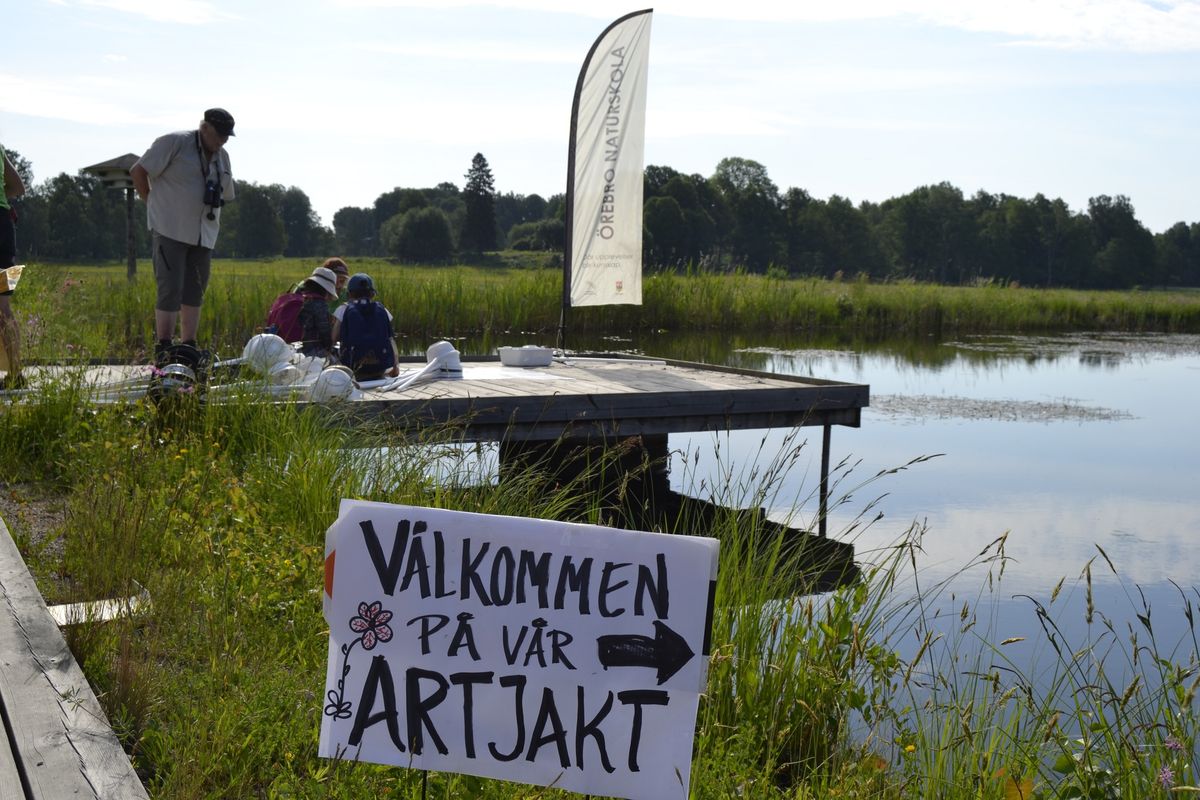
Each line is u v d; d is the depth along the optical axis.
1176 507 9.41
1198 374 19.80
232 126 8.38
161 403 7.21
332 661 2.66
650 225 111.31
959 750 3.79
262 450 6.88
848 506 9.31
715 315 26.89
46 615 3.69
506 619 2.61
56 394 6.98
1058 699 4.42
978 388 17.05
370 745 2.62
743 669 4.23
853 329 29.27
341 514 2.68
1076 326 33.50
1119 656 5.70
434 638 2.62
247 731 3.31
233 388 7.58
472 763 2.59
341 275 10.67
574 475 9.46
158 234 8.28
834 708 4.17
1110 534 8.52
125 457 6.14
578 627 2.58
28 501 5.82
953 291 33.28
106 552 4.41
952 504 9.44
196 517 5.07
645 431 9.38
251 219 128.38
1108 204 134.50
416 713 2.61
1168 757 3.35
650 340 23.39
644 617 2.56
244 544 4.83
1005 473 10.70
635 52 12.43
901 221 133.38
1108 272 129.62
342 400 7.91
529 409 8.80
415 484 6.04
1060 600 6.80
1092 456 11.60
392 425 7.94
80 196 67.50
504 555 2.62
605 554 2.59
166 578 4.34
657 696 2.54
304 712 3.48
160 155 8.12
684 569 2.56
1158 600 6.88
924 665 5.26
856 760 3.87
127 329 17.69
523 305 23.59
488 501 6.23
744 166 130.50
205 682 3.48
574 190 12.72
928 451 11.68
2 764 2.73
